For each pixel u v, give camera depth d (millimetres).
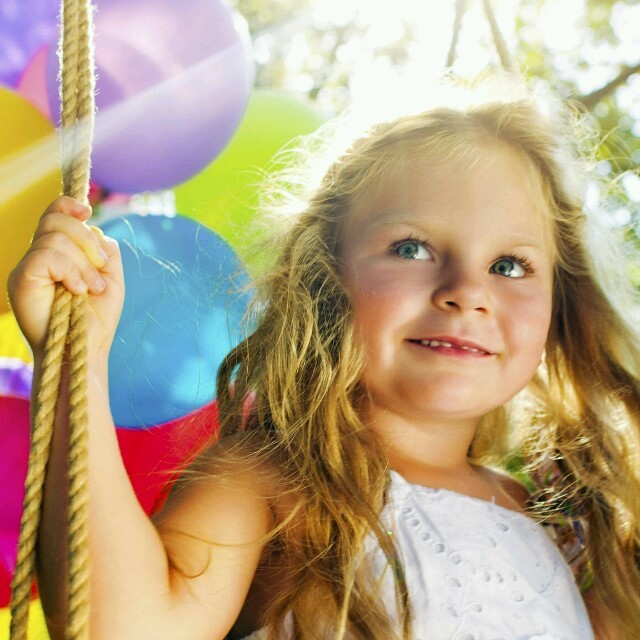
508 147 1647
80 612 970
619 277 1895
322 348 1538
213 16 2270
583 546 1707
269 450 1485
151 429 2082
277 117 2502
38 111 2211
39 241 1121
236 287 1931
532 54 5004
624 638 1630
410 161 1575
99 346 1152
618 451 1799
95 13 2154
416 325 1462
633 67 3344
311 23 5320
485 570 1423
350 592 1327
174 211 2488
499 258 1532
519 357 1504
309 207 1686
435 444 1557
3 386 2254
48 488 1082
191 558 1252
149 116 2199
